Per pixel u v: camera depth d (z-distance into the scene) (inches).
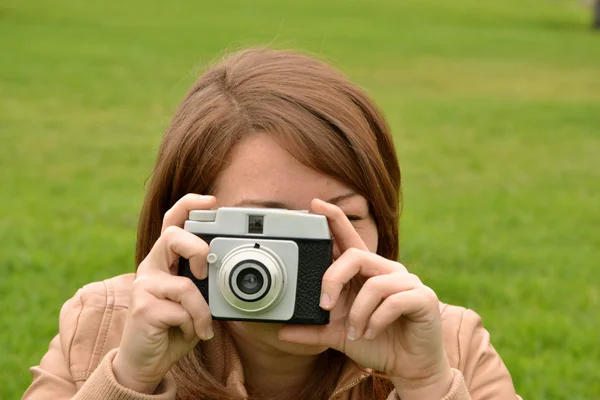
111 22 1248.8
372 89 868.6
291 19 1416.1
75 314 133.2
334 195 117.9
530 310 276.2
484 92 882.1
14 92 738.8
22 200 401.7
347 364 125.9
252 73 124.3
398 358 114.4
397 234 131.6
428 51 1170.6
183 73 889.5
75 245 319.6
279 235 109.4
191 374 123.7
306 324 110.3
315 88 122.3
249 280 108.0
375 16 1547.7
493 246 348.2
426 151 583.8
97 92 762.2
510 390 131.5
